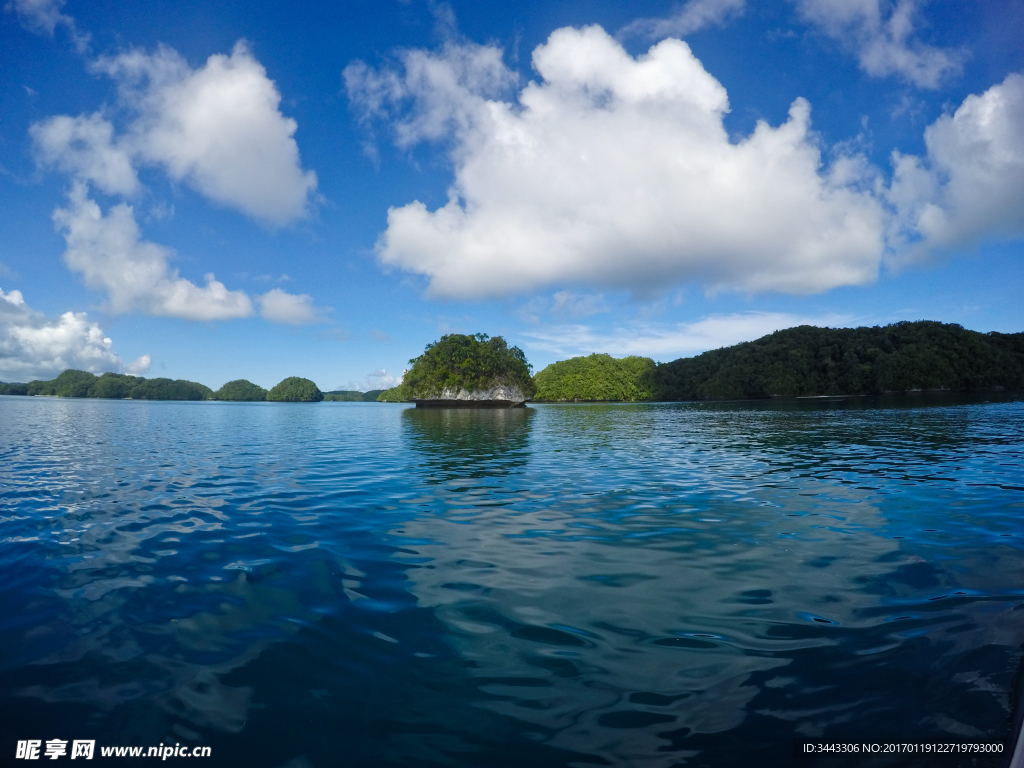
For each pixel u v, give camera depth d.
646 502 10.42
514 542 7.59
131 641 4.52
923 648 4.25
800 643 4.39
